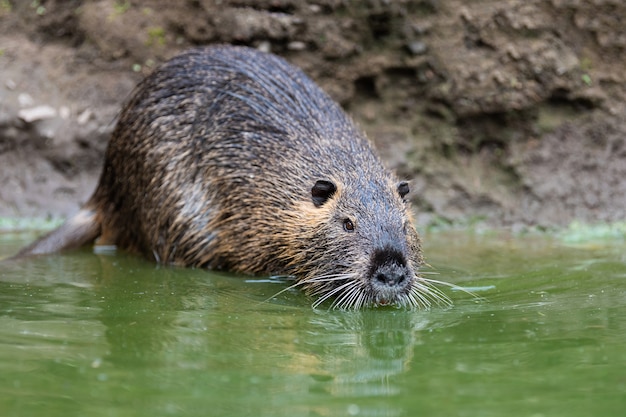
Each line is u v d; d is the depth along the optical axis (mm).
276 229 12398
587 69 17609
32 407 6883
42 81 18094
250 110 13539
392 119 18062
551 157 17656
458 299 11000
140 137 14188
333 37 17688
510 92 17578
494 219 17422
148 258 14273
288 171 12641
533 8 17516
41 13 18422
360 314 10398
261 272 12820
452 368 7980
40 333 9070
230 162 13250
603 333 9141
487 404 6969
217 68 14203
